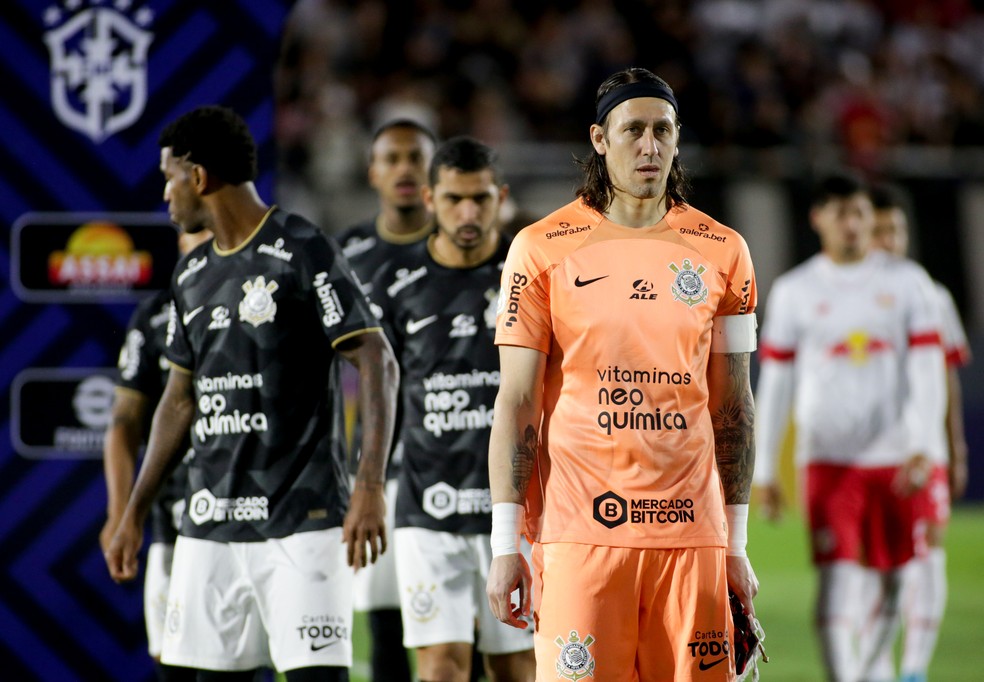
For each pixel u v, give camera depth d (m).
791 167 56.78
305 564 14.64
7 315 19.66
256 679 15.20
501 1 62.00
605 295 12.68
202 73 19.78
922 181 57.56
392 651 20.30
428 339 18.70
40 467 19.77
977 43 68.88
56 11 19.64
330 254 15.05
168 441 15.60
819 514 23.55
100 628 19.94
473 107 59.41
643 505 12.52
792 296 24.20
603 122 12.82
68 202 19.72
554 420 12.88
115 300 19.77
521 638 18.09
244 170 15.08
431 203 19.19
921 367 23.55
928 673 25.83
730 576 13.06
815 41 66.25
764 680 24.89
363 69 60.09
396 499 19.03
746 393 13.14
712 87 61.88
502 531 12.66
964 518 49.59
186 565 14.96
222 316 14.98
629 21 63.16
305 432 14.91
